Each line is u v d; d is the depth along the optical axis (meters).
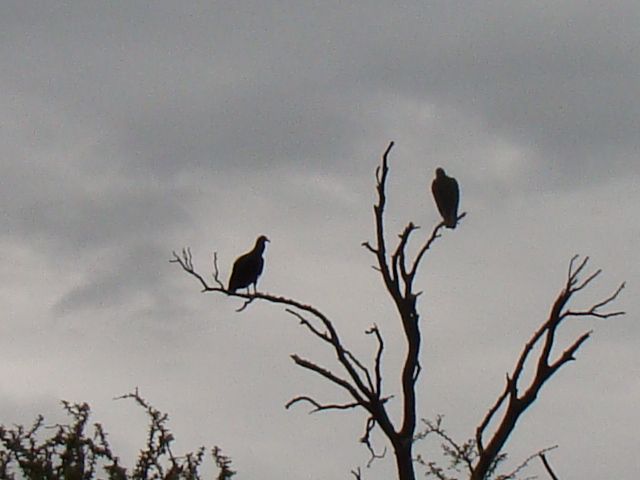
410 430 17.20
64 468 14.56
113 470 14.62
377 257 17.31
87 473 14.64
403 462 17.12
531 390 17.09
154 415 15.12
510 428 16.97
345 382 17.23
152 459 14.85
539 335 17.14
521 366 17.08
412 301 17.14
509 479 16.09
